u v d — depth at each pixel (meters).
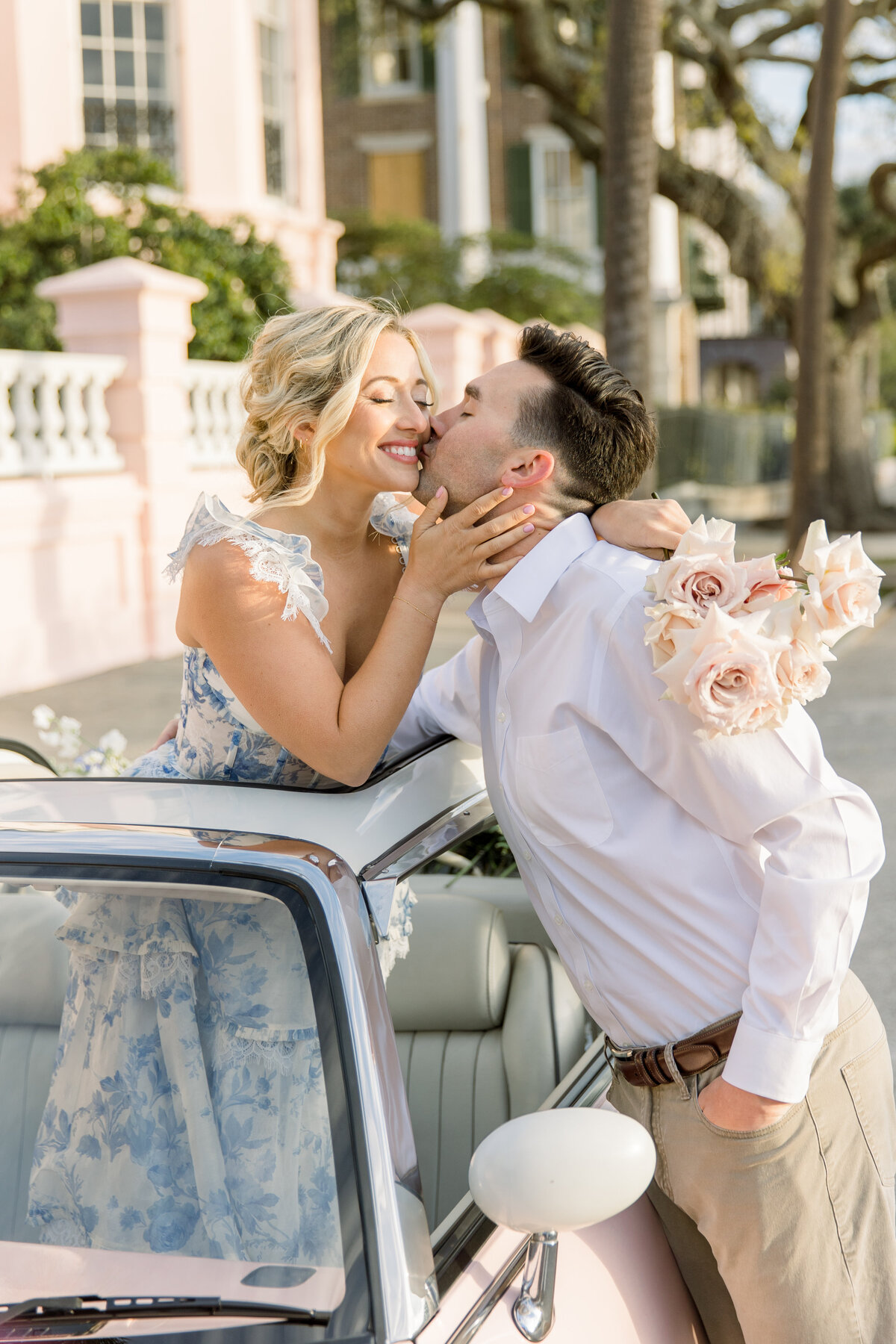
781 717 1.62
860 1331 1.76
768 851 1.70
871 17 16.83
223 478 9.93
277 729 1.85
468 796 1.95
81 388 8.63
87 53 12.66
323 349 1.95
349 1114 1.38
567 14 17.03
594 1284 1.58
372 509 2.20
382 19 19.89
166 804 1.72
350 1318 1.29
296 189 14.70
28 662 7.97
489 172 25.53
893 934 4.63
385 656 1.84
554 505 1.87
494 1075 2.11
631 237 10.16
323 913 1.49
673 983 1.76
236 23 13.04
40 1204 1.77
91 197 11.47
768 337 36.91
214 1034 1.65
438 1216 2.03
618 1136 1.38
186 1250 1.62
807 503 13.08
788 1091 1.65
